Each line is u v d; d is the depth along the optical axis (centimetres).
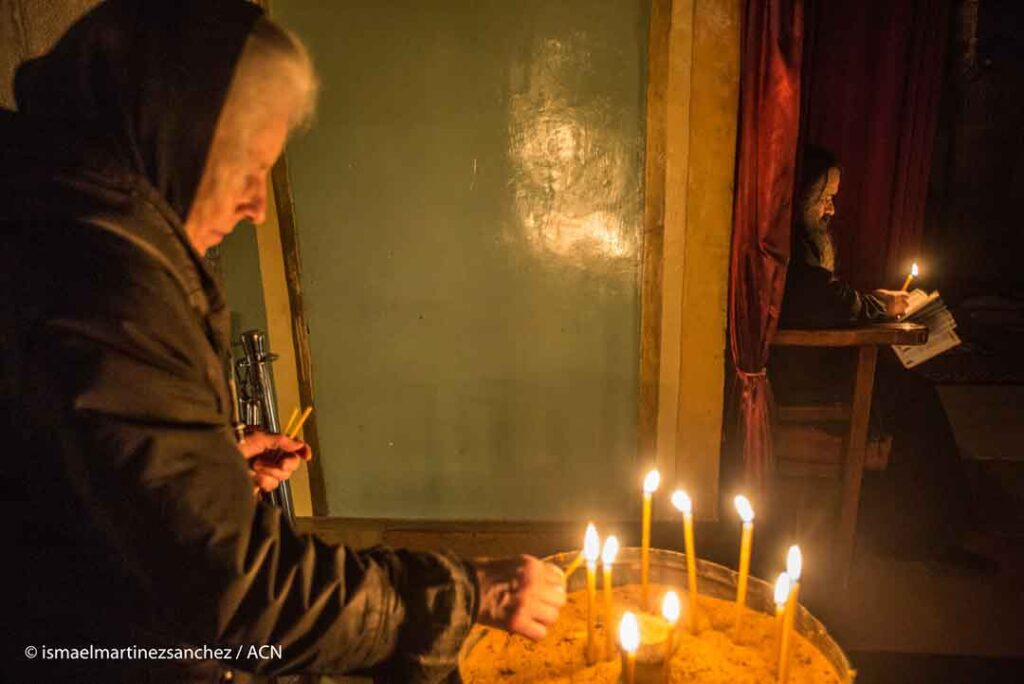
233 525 82
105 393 78
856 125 420
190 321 87
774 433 297
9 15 157
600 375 286
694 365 281
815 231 321
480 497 304
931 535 318
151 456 79
